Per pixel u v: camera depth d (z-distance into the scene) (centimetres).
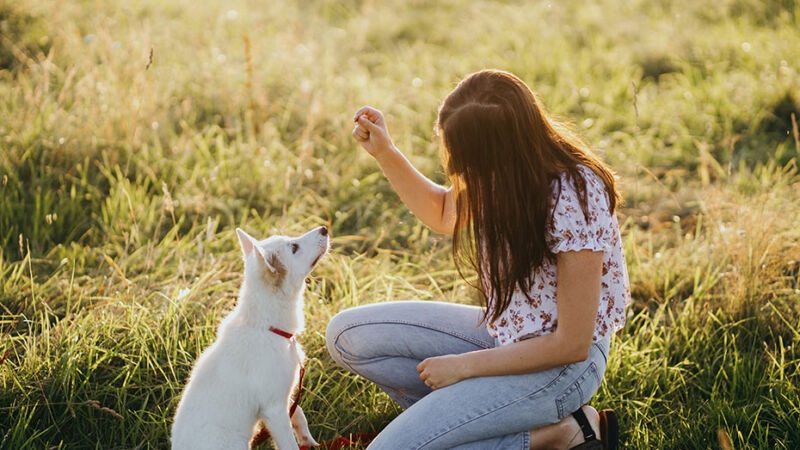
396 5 977
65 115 521
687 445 292
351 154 559
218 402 254
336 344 286
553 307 238
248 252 275
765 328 355
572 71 732
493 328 254
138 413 291
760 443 279
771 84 650
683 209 508
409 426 241
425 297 393
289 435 262
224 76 620
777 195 475
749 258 378
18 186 451
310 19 877
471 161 227
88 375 294
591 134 620
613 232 238
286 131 595
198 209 461
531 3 980
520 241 227
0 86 574
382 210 505
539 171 224
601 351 254
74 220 446
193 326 337
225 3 858
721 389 322
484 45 819
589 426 254
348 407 308
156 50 641
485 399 240
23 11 688
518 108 221
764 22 829
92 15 728
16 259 409
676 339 351
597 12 916
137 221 452
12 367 302
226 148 542
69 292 352
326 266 419
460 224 253
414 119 632
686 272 415
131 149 503
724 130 612
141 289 367
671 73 738
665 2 936
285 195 493
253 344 263
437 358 249
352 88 657
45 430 275
